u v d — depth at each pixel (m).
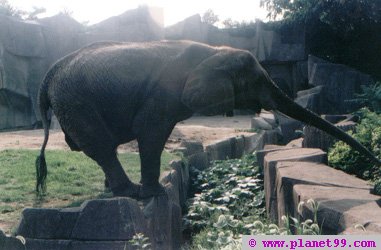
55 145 11.94
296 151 9.18
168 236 6.37
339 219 4.85
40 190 7.08
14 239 4.35
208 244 5.52
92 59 6.10
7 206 6.23
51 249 4.98
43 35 22.89
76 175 8.02
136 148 11.64
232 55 6.52
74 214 5.03
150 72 6.22
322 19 26.22
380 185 6.31
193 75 6.28
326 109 21.67
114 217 4.98
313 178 6.53
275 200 7.73
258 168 10.17
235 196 8.73
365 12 25.39
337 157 9.04
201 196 9.25
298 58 26.67
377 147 8.69
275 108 6.89
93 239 4.96
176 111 6.36
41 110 6.40
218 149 13.07
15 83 21.67
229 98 6.39
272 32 26.70
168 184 7.16
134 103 6.17
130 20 24.31
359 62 27.52
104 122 6.13
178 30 26.16
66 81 6.06
